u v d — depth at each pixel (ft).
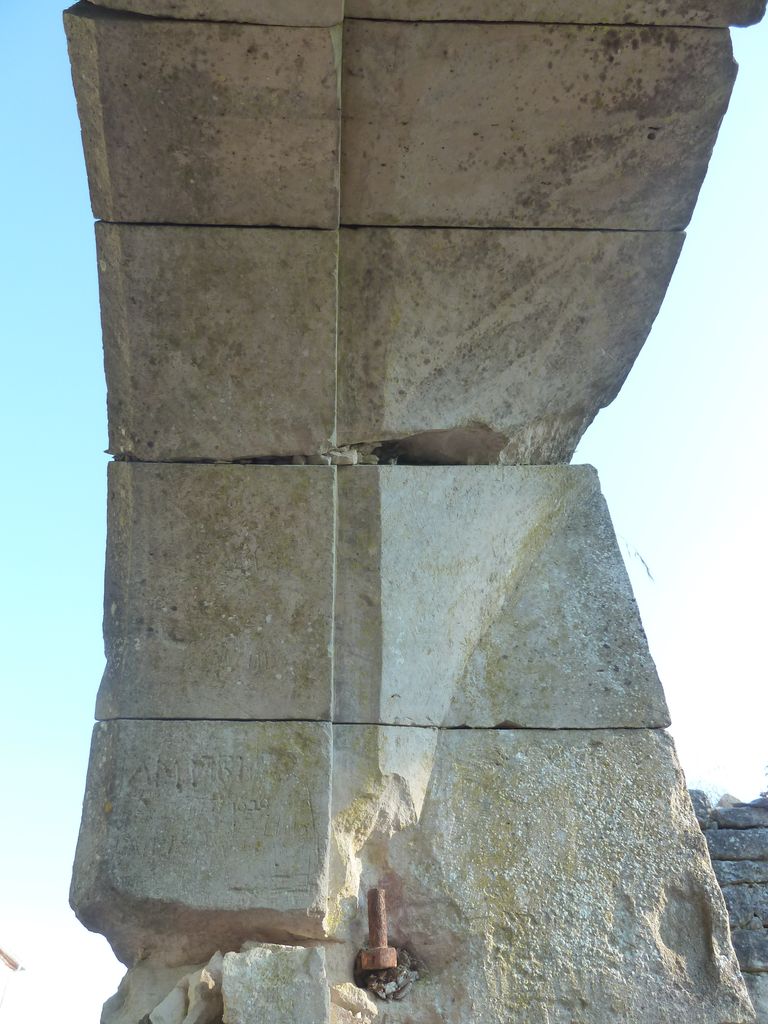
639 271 10.22
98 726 9.53
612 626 10.57
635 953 9.18
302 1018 8.21
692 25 8.98
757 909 13.01
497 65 9.03
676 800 9.84
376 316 10.07
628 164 9.67
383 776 9.57
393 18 8.78
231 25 8.41
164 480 9.84
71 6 8.48
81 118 8.91
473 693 10.27
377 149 9.41
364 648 9.86
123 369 9.71
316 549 9.83
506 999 8.97
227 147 8.96
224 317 9.59
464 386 10.45
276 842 9.01
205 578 9.74
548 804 9.77
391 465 10.47
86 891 8.91
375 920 9.14
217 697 9.48
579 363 10.62
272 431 9.94
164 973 8.96
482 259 9.99
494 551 10.69
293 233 9.38
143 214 9.27
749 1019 8.95
